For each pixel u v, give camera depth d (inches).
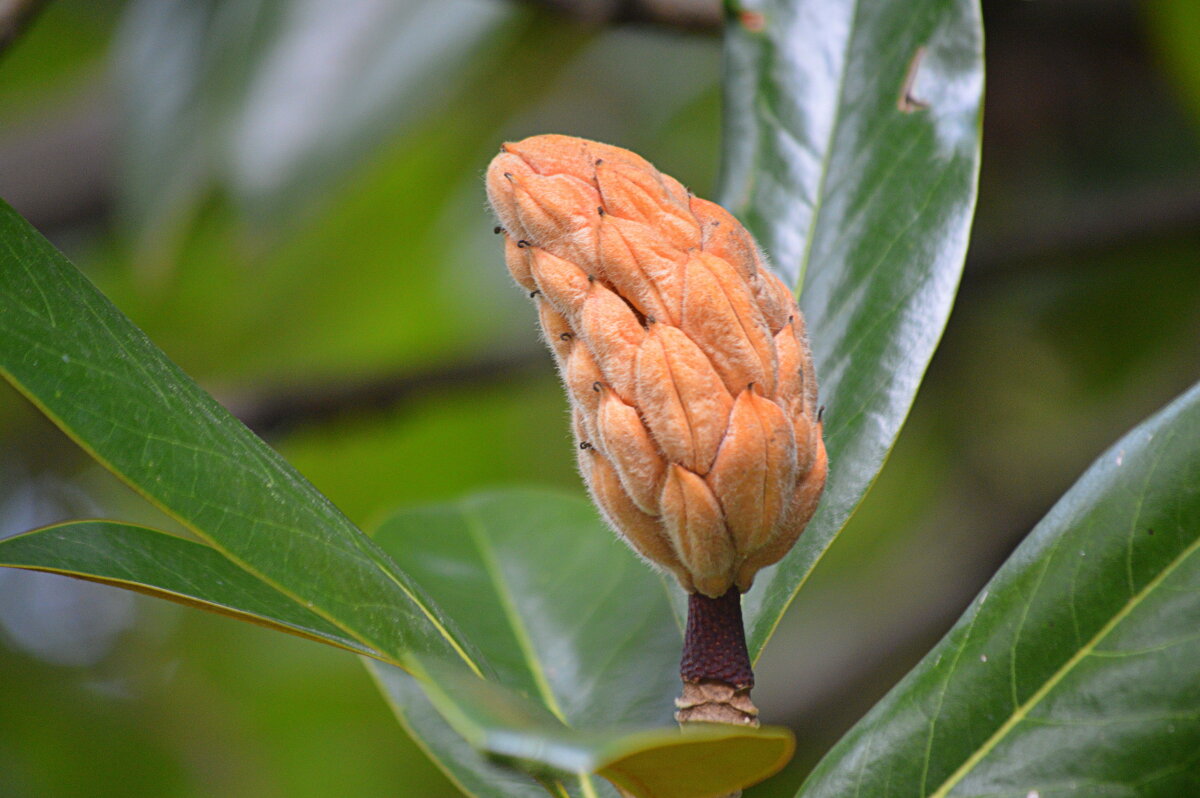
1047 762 35.0
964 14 38.6
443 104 60.7
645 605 39.9
